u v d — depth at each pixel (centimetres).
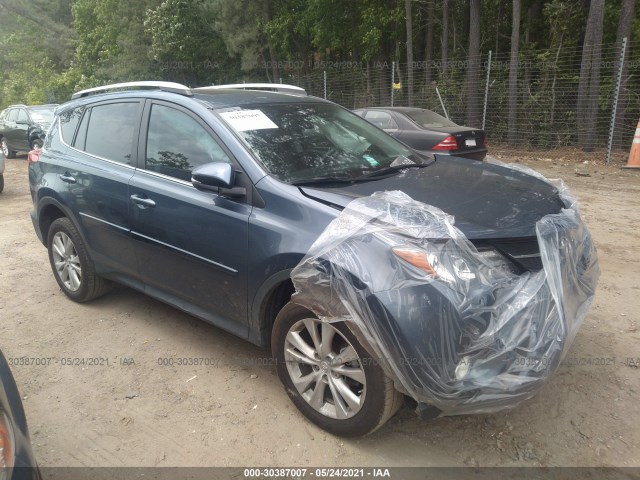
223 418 307
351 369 270
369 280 246
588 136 1302
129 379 349
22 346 396
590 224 666
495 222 271
